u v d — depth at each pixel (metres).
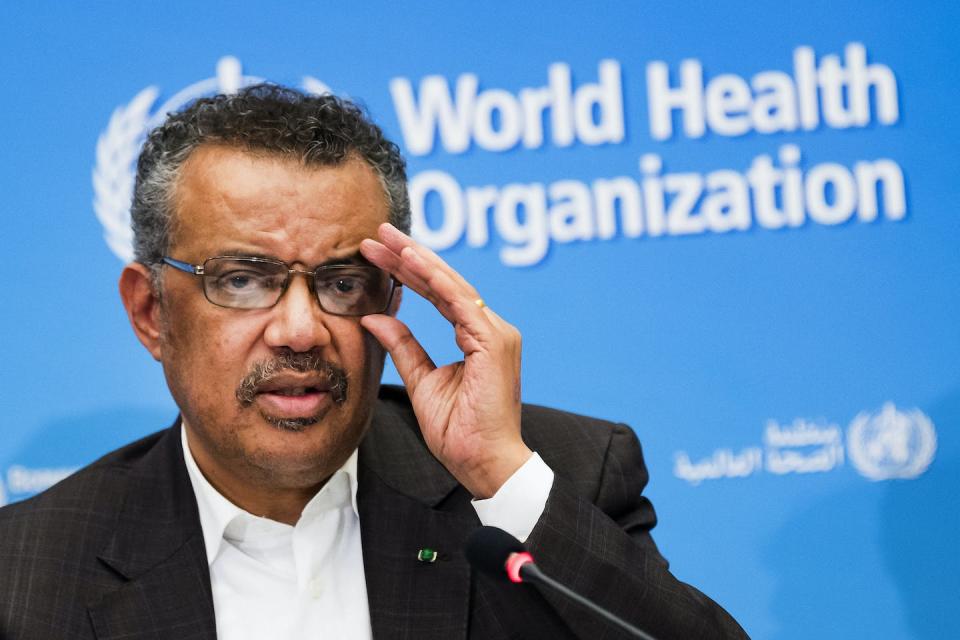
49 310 10.64
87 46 10.73
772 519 11.14
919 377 11.27
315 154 6.36
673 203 11.17
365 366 6.55
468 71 11.05
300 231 6.30
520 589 5.53
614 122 11.15
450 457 6.55
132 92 10.75
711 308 11.19
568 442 7.82
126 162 10.74
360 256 6.50
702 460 11.12
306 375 6.31
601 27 11.14
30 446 10.57
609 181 11.12
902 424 11.23
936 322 11.30
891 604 11.14
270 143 6.36
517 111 11.06
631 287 11.13
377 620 6.79
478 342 6.60
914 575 11.17
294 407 6.35
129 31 10.77
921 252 11.31
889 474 11.21
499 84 11.06
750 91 11.22
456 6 11.05
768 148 11.23
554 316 11.05
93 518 6.96
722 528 11.11
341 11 10.92
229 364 6.32
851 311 11.27
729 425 11.16
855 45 11.31
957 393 11.26
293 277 6.32
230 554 6.98
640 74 11.16
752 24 11.24
